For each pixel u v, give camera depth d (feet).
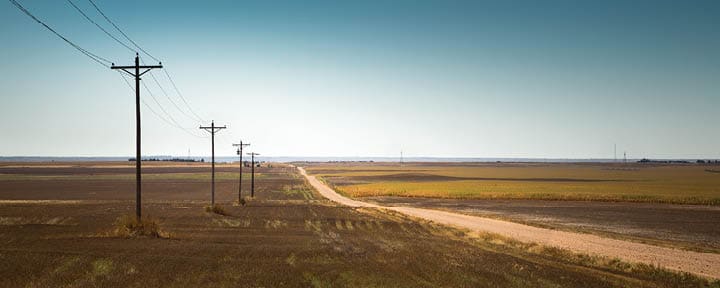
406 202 251.39
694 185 347.77
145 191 309.63
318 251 80.12
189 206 194.90
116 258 64.69
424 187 341.00
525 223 156.97
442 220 163.53
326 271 61.98
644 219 172.76
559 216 182.91
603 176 535.19
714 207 212.64
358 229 131.23
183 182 411.34
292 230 121.19
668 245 112.47
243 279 55.16
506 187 330.75
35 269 56.13
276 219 151.74
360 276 59.77
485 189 311.88
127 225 96.94
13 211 154.51
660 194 260.21
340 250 82.23
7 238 84.69
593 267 80.07
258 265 64.44
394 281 57.57
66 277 53.01
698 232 141.38
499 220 166.91
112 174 520.83
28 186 335.06
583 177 510.17
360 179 499.92
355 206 220.23
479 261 75.51
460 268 67.82
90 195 268.41
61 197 253.03
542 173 631.97
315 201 250.78
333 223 144.97
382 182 436.35
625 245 110.63
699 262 90.27
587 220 170.40
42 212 154.30
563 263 82.23
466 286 56.44
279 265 65.10
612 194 259.39
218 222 134.62
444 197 271.49
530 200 252.01
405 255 78.84
